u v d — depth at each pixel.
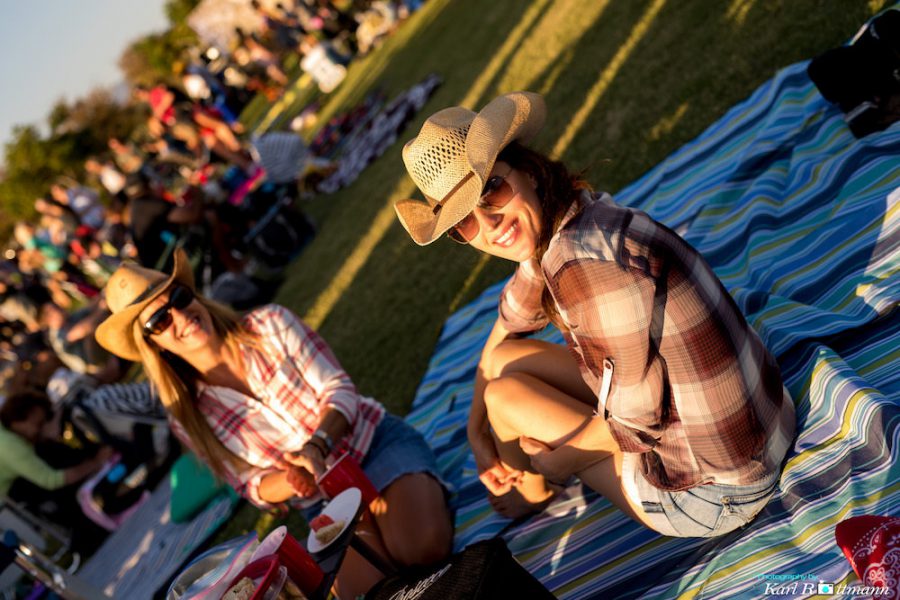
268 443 3.10
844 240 2.99
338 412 2.97
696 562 2.29
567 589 2.51
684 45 5.75
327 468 2.78
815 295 2.89
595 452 2.34
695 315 1.90
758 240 3.39
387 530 2.93
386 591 2.28
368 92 13.16
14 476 6.38
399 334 5.54
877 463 2.10
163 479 6.76
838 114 3.65
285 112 20.03
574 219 1.90
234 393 3.09
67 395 6.71
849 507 2.05
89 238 13.98
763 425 2.11
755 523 2.24
